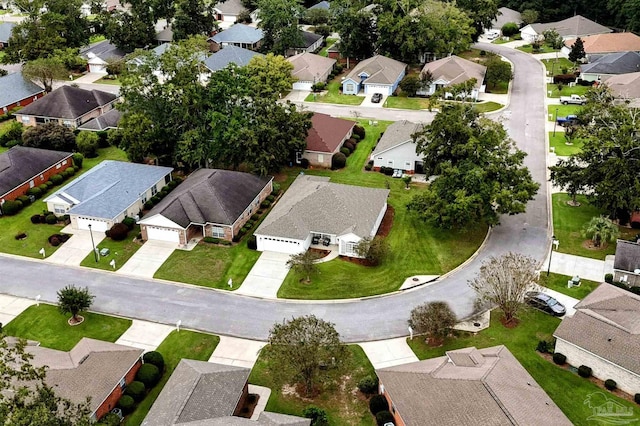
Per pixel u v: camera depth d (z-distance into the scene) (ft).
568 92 351.67
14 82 349.20
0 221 230.89
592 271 195.52
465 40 393.70
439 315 161.48
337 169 268.00
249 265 202.80
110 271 200.64
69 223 229.25
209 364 150.30
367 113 331.16
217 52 391.65
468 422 125.18
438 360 148.15
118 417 140.77
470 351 148.66
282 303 184.55
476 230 219.41
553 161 270.46
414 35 384.47
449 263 201.46
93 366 147.74
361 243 197.98
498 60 370.53
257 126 239.50
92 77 394.93
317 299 185.88
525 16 475.72
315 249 209.97
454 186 209.67
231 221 213.66
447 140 221.25
